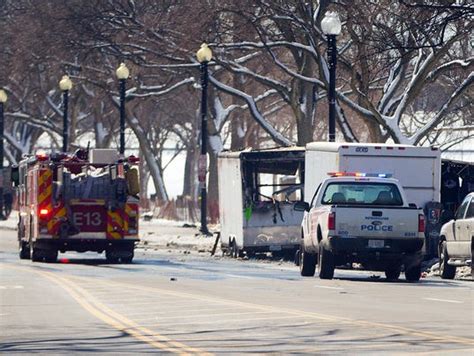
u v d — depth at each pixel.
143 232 152.88
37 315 51.19
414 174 91.19
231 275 80.25
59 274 80.88
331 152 91.25
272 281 73.62
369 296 61.06
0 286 68.88
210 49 132.75
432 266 89.12
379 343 38.69
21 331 44.66
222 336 41.56
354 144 90.44
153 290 65.44
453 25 126.81
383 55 133.00
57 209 96.31
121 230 97.06
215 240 117.56
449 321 46.56
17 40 170.38
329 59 106.19
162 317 49.34
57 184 96.25
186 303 56.34
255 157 103.00
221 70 172.75
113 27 156.12
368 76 128.62
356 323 45.56
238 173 103.38
